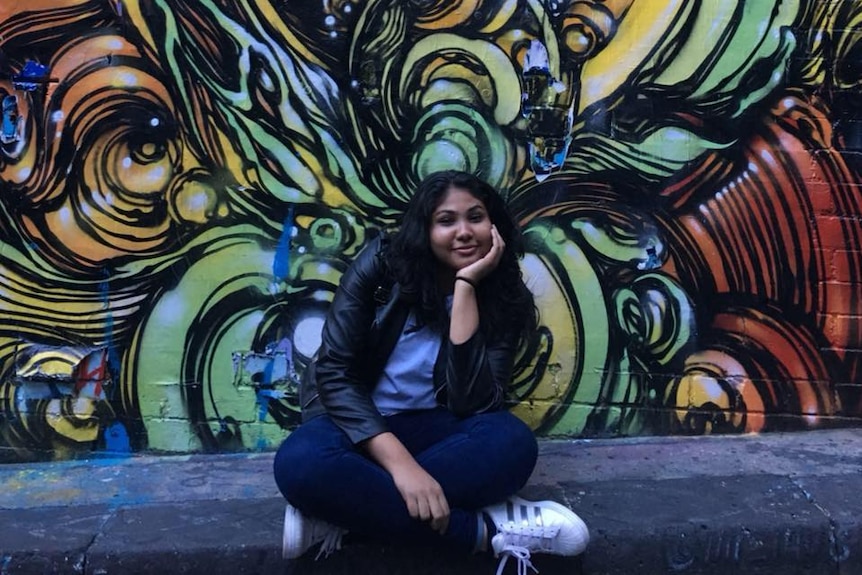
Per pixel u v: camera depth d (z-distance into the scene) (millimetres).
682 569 2344
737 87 2924
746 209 2965
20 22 2717
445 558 2230
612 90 2895
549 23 2854
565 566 2273
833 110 2949
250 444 2930
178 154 2795
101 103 2762
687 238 2959
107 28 2744
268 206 2834
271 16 2775
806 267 2996
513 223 2408
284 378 2904
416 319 2305
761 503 2486
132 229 2807
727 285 2990
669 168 2934
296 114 2812
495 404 2258
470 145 2863
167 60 2766
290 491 2053
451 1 2816
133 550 2236
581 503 2488
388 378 2314
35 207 2775
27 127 2750
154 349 2865
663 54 2893
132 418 2887
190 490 2633
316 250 2857
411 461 2086
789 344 3020
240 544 2262
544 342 2961
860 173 2967
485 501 2139
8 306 2807
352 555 2221
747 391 3027
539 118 2879
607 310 2967
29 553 2215
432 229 2254
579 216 2924
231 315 2867
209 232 2830
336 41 2799
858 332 3020
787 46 2920
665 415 3020
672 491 2572
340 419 2145
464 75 2844
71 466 2828
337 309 2252
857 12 2930
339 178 2840
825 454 2871
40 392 2857
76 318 2828
